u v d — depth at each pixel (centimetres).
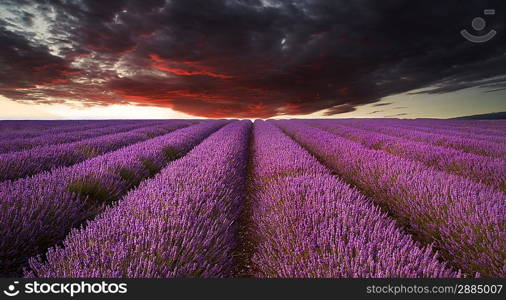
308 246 191
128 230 198
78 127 1450
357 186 474
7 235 197
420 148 665
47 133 1052
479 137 944
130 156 494
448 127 1573
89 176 348
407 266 157
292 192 313
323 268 170
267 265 211
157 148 631
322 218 235
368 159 533
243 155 734
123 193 371
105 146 691
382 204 387
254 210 345
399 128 1427
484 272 209
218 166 430
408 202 327
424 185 345
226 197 325
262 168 495
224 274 209
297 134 1265
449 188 322
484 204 262
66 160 509
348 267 165
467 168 466
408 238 213
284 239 220
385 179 401
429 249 173
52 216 238
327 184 333
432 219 284
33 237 211
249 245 294
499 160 482
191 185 323
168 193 283
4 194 247
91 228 204
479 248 222
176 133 1055
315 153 828
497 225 223
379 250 183
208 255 199
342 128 1475
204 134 1218
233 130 1359
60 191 281
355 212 246
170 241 185
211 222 243
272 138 934
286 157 530
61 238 238
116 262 162
